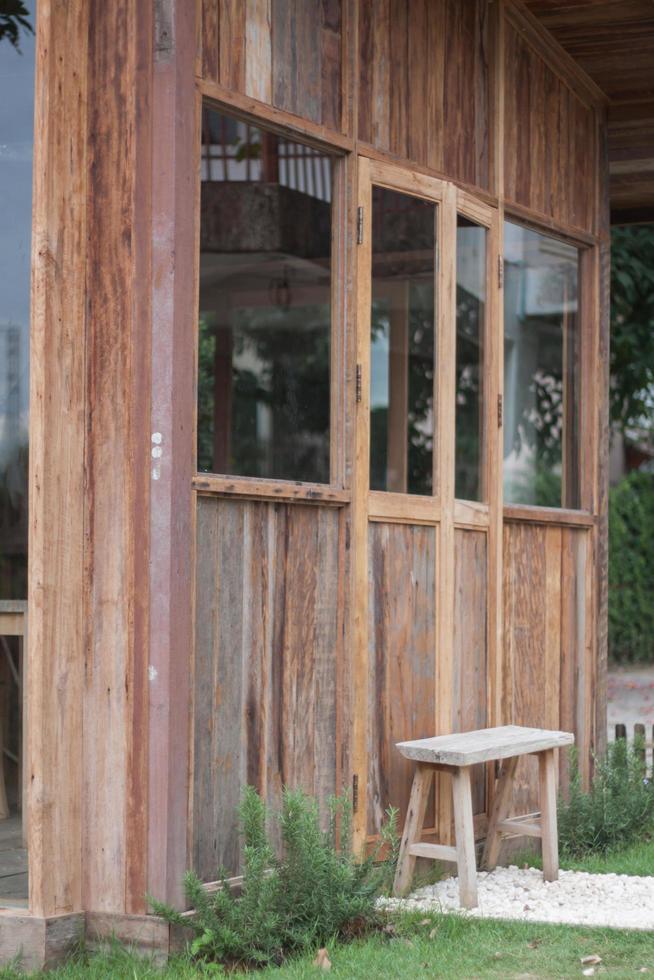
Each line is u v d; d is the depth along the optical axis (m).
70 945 5.59
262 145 6.36
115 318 5.73
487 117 8.04
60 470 5.68
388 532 6.98
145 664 5.60
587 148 9.27
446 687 7.34
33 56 5.77
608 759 8.72
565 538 8.84
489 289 8.00
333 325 6.86
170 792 5.56
